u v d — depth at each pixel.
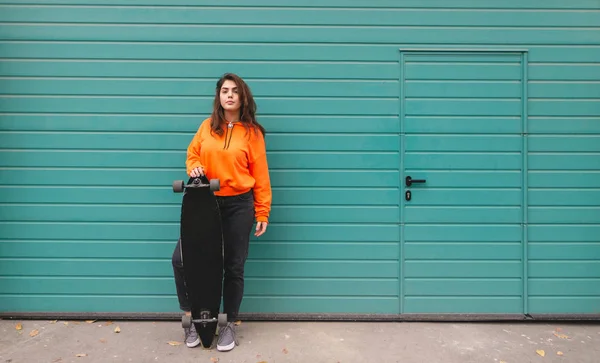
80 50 3.28
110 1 3.27
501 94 3.32
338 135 3.33
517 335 3.12
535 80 3.32
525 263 3.35
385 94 3.32
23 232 3.32
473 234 3.36
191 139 3.32
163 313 3.35
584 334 3.14
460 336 3.10
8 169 3.30
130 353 2.85
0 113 3.29
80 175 3.32
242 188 2.86
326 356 2.83
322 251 3.36
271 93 3.31
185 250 2.76
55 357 2.79
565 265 3.36
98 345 2.95
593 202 3.34
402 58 3.31
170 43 3.30
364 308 3.38
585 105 3.33
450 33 3.31
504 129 3.33
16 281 3.34
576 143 3.33
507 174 3.34
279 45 3.31
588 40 3.30
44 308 3.35
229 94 2.84
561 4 3.30
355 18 3.30
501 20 3.30
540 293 3.37
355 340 3.03
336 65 3.32
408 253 3.36
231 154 2.81
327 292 3.38
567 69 3.32
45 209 3.32
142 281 3.36
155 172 3.34
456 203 3.35
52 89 3.29
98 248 3.35
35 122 3.29
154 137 3.32
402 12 3.30
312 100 3.32
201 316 2.81
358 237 3.36
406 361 2.78
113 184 3.33
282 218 3.35
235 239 2.89
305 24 3.30
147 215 3.34
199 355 2.83
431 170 3.35
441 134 3.34
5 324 3.22
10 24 3.27
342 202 3.35
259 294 3.37
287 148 3.33
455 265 3.37
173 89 3.31
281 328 3.20
